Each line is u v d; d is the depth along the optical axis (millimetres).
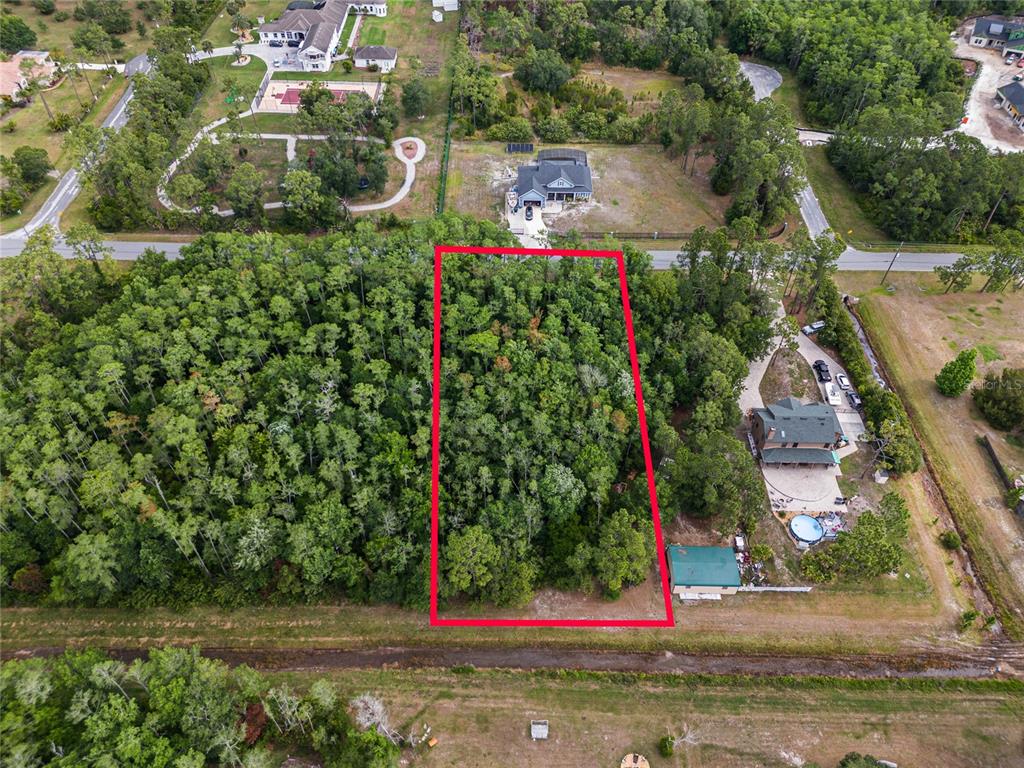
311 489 87312
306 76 184750
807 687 80188
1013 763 73688
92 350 95375
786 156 135625
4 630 83625
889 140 145625
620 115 169625
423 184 153500
